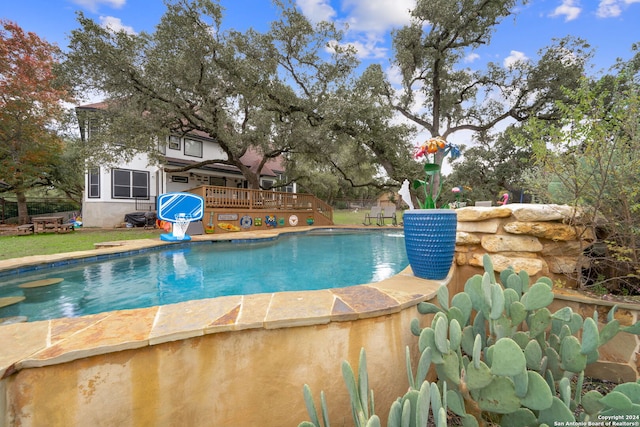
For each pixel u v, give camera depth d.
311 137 12.09
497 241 2.68
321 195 29.47
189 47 9.34
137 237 8.81
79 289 3.64
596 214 2.29
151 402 1.32
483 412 1.55
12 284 3.79
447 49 13.44
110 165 10.66
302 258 5.91
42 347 1.23
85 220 12.92
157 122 10.77
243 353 1.50
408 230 2.64
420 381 1.25
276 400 1.55
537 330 1.68
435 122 14.41
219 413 1.44
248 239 8.06
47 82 11.88
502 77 13.43
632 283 2.39
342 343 1.67
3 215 14.98
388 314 1.80
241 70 9.67
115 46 9.02
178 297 3.36
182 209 7.26
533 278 2.50
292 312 1.66
